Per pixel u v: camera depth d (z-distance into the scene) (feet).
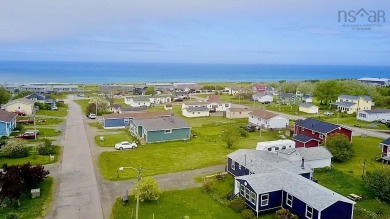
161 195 115.75
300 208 98.99
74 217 98.27
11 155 153.79
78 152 165.68
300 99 367.45
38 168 119.34
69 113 286.05
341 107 318.86
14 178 106.01
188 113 283.59
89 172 136.77
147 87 506.89
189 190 120.88
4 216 96.78
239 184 112.57
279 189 105.19
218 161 156.56
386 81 641.81
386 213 103.60
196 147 182.39
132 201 110.22
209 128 237.04
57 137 196.65
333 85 353.72
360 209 104.47
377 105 349.82
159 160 156.87
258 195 101.81
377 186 114.42
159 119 209.77
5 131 190.90
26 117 253.65
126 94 442.50
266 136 214.48
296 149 149.79
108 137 201.05
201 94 464.65
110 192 117.29
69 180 127.44
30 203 106.52
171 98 386.93
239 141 198.18
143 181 110.73
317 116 289.33
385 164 156.15
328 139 167.43
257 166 124.26
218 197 114.73
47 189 118.01
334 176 137.90
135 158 159.02
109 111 288.92
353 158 165.37
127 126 233.14
